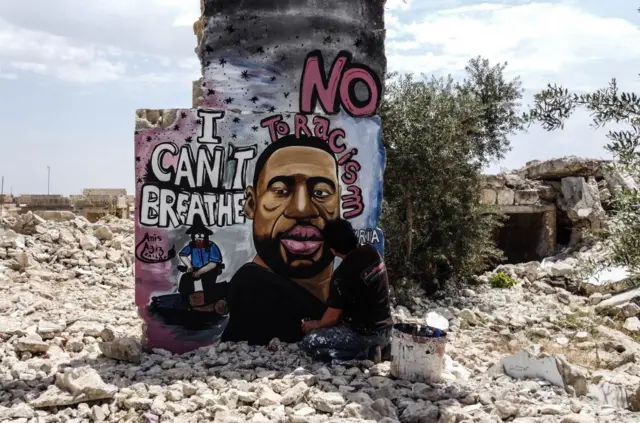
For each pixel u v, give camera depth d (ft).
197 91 25.89
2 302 25.94
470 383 17.92
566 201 50.24
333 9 22.71
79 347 21.03
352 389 16.72
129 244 38.29
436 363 17.60
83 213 73.56
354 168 22.68
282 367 18.80
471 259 38.45
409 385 17.16
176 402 15.78
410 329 18.30
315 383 17.15
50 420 14.62
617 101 15.60
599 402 17.25
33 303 26.55
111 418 14.98
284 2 22.34
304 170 22.11
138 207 20.88
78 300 28.30
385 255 36.27
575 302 37.93
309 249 22.08
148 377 17.75
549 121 16.39
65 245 35.91
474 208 38.50
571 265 43.04
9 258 33.14
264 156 21.77
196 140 21.18
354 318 18.97
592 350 26.50
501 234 52.54
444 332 18.10
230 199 21.48
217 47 22.35
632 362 24.76
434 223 37.27
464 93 40.75
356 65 22.95
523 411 15.74
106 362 19.16
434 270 37.68
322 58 22.65
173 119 21.03
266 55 22.34
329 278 22.26
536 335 29.32
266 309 21.74
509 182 51.16
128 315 26.53
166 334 20.95
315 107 22.61
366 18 23.15
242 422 14.39
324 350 18.95
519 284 41.68
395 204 36.35
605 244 18.89
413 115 35.73
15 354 19.75
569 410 15.74
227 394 15.84
